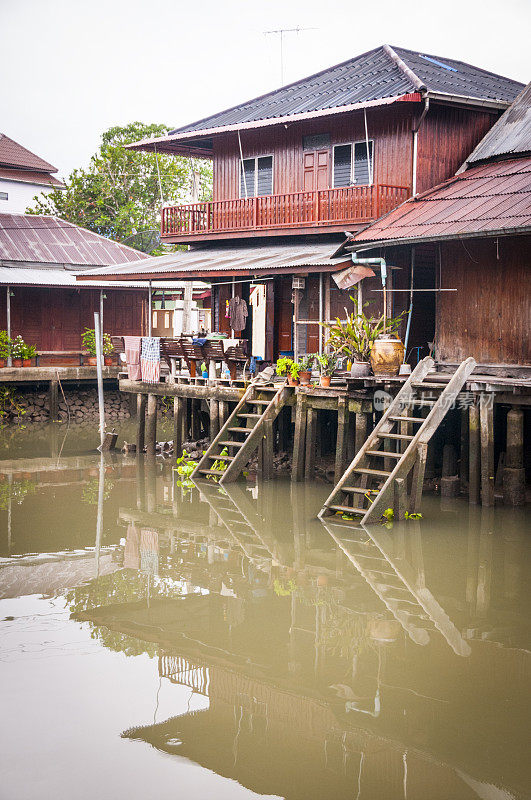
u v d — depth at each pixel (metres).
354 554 11.52
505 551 11.50
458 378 13.25
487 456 13.41
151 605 9.62
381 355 14.47
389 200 18.81
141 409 20.58
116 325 32.94
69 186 46.75
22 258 30.72
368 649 8.34
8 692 7.43
